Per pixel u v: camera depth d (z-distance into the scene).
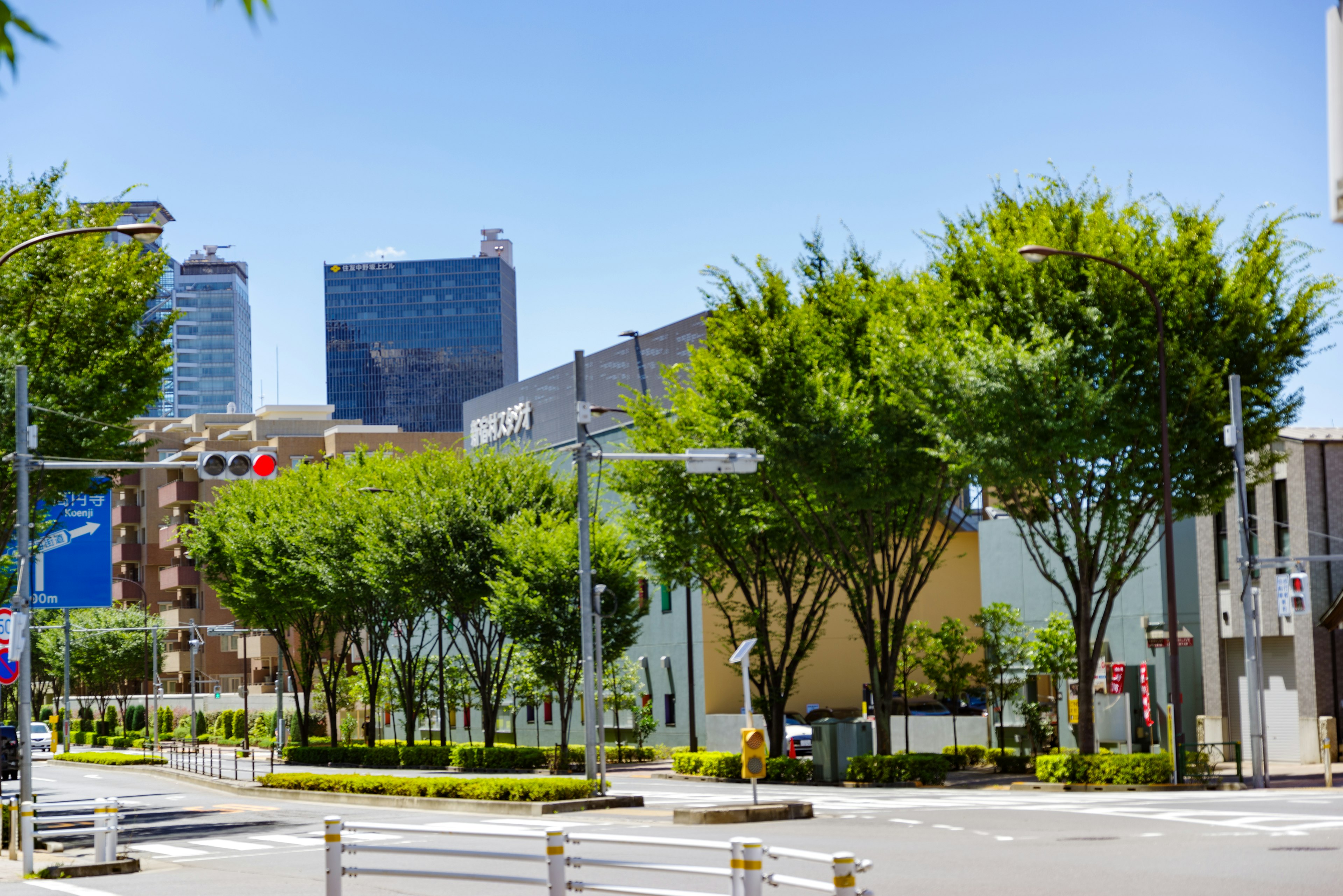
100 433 25.41
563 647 40.16
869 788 28.92
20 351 24.03
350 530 50.50
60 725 99.69
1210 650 35.50
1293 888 11.59
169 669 94.00
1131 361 26.73
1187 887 11.93
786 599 36.50
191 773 47.75
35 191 25.48
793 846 16.38
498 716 60.16
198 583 94.00
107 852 18.12
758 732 20.62
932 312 28.59
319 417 121.06
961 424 26.80
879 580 31.14
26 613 21.66
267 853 20.03
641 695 49.44
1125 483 27.11
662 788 30.73
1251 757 30.86
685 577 35.53
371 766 50.41
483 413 64.69
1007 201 29.23
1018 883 12.58
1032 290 27.28
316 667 76.62
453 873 10.89
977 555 54.34
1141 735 33.00
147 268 26.17
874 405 29.39
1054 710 35.81
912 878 13.23
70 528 32.59
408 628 52.78
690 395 33.25
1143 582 36.34
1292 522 33.16
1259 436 27.36
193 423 120.00
